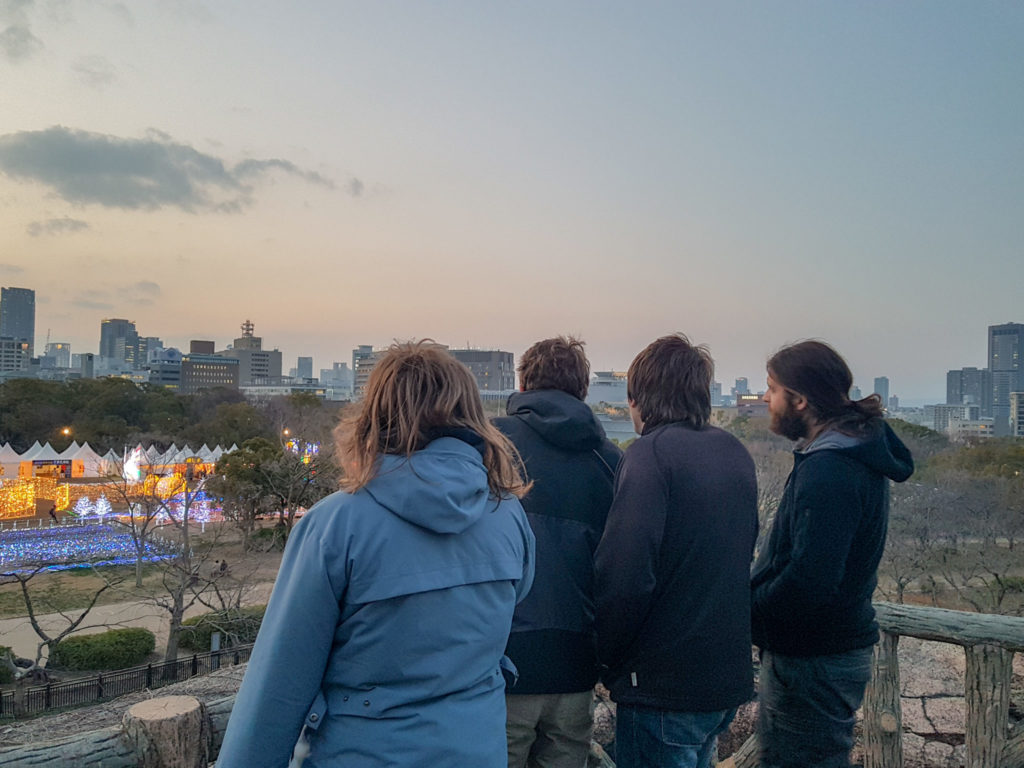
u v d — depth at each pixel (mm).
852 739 2332
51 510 41844
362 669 1337
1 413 63688
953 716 3615
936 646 4578
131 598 27797
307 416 61594
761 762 2490
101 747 1645
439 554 1387
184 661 18688
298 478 33375
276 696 1296
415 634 1335
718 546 2029
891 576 26422
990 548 28969
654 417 2254
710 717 2047
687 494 2018
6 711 15438
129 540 37031
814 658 2275
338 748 1320
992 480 31578
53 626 24141
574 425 2201
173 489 34156
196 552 33812
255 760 1285
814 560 2123
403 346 1553
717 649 2025
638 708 2059
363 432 1479
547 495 2150
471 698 1402
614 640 2014
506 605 1497
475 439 1532
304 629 1319
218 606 25766
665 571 2025
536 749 2143
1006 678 2625
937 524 28734
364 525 1359
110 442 60594
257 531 37688
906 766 3260
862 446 2154
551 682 2016
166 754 1672
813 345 2348
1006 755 2617
